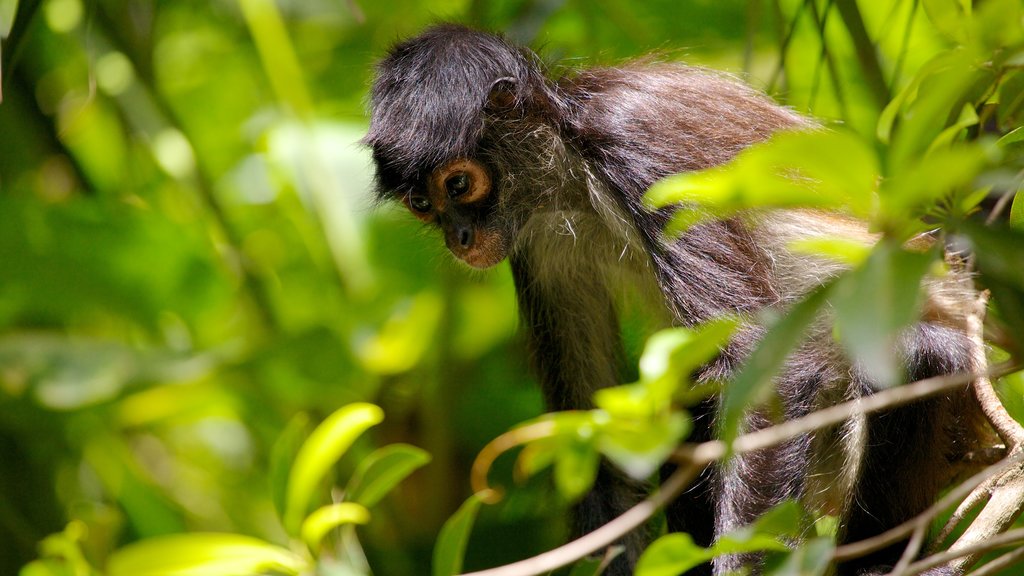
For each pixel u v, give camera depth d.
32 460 13.20
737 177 4.76
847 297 4.37
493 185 10.55
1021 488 7.48
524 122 10.49
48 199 13.58
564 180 10.55
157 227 13.16
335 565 6.90
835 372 9.28
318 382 13.12
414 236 12.84
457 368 13.33
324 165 14.24
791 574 5.44
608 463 11.00
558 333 11.44
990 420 8.24
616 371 11.67
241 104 15.81
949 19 7.36
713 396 9.54
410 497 13.14
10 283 13.12
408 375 13.32
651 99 10.02
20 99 13.61
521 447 13.19
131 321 13.61
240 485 14.02
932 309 9.44
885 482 9.27
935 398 9.24
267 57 14.09
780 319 4.90
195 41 15.94
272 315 13.91
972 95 7.07
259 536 13.59
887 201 4.62
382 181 10.60
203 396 13.41
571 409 11.50
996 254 4.66
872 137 11.20
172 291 13.56
